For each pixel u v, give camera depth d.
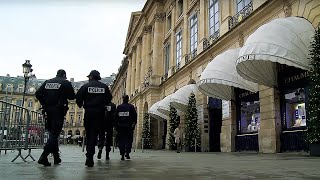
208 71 15.60
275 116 13.03
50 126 6.62
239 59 11.61
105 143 9.81
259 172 5.11
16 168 5.63
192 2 25.27
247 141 15.38
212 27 21.27
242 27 15.91
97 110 6.66
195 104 20.39
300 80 11.97
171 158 10.34
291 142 12.23
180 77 25.97
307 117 10.77
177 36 29.55
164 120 31.00
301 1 11.89
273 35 10.98
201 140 20.08
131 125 9.69
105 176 4.45
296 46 10.67
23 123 8.41
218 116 20.47
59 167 6.01
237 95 16.88
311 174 4.76
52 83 6.74
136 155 13.29
